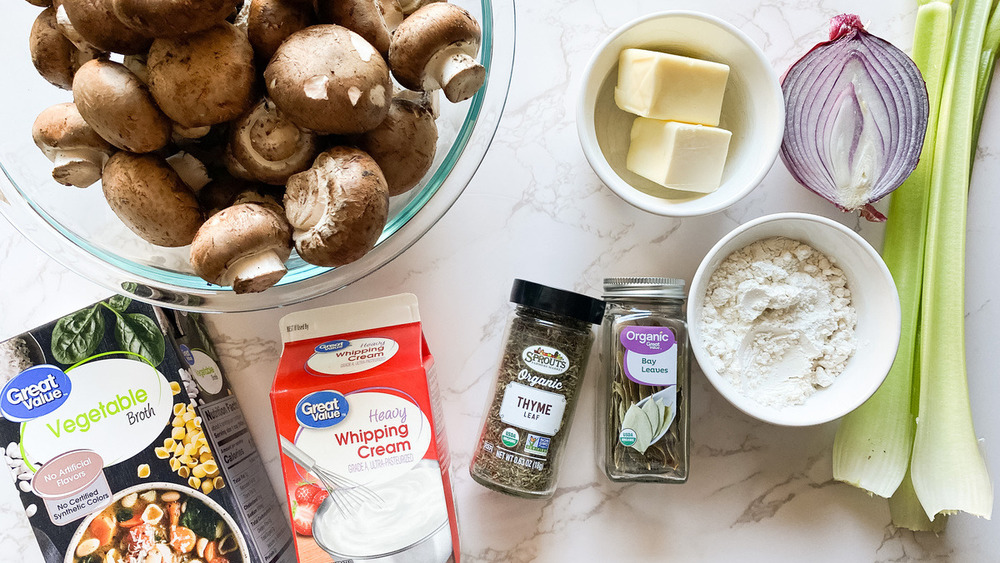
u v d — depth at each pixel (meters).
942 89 0.68
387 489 0.59
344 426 0.59
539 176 0.71
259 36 0.47
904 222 0.70
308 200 0.47
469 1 0.61
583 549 0.72
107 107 0.45
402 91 0.54
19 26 0.57
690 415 0.71
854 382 0.65
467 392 0.71
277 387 0.59
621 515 0.72
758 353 0.67
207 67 0.45
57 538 0.60
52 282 0.70
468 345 0.71
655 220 0.72
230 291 0.59
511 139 0.71
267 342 0.71
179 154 0.52
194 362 0.65
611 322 0.67
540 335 0.64
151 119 0.46
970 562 0.72
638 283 0.63
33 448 0.60
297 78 0.45
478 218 0.71
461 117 0.63
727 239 0.62
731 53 0.65
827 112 0.66
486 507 0.72
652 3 0.71
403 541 0.59
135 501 0.61
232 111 0.47
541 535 0.72
